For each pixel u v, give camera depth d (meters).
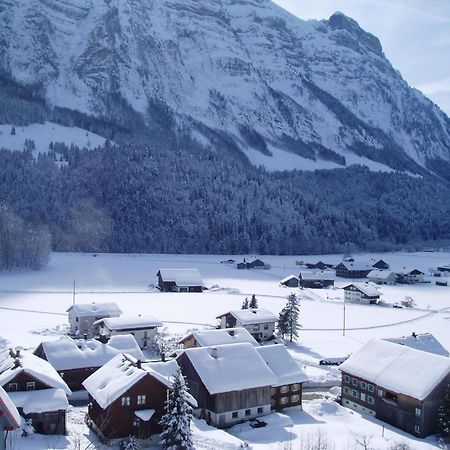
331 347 85.56
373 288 136.00
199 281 144.38
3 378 47.97
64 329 88.56
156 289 142.25
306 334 94.69
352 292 135.50
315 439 50.03
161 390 49.47
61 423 47.44
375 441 51.09
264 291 145.38
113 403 47.66
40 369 50.47
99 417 48.94
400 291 160.00
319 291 152.75
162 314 105.12
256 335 89.81
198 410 55.81
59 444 44.09
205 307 114.69
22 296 122.44
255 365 57.94
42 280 151.25
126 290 139.75
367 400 61.22
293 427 54.28
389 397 58.78
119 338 66.94
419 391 55.09
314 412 60.31
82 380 60.78
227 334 68.19
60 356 60.56
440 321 110.31
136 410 48.50
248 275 181.50
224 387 54.62
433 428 55.50
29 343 78.81
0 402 26.47
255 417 56.44
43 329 87.94
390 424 58.03
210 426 52.47
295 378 60.41
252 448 46.25
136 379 48.25
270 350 62.94
